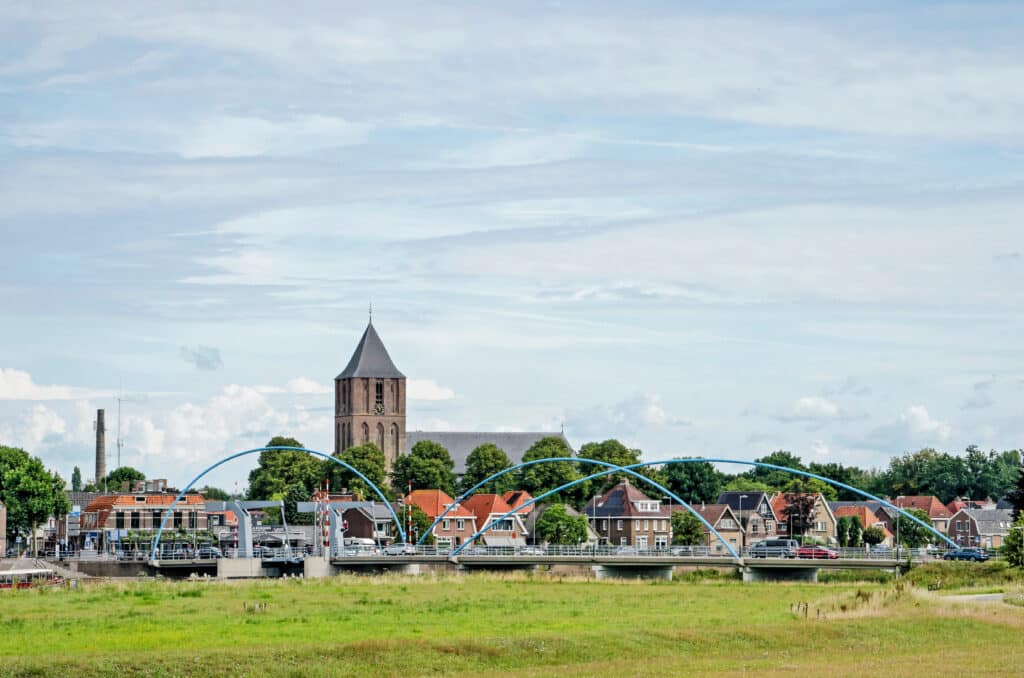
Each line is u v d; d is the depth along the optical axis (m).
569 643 72.62
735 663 67.81
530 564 161.62
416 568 168.62
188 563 165.00
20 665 61.72
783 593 121.31
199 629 81.12
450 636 75.88
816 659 69.69
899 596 94.94
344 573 163.38
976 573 129.88
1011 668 64.56
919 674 62.47
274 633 78.50
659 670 64.88
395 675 64.56
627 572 160.12
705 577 161.62
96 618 89.00
